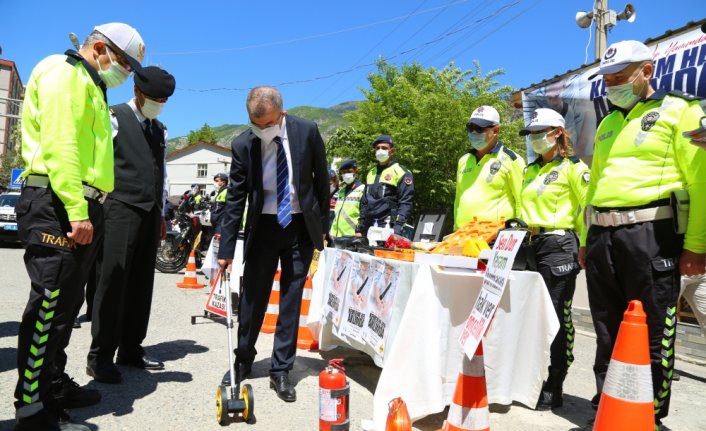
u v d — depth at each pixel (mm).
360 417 3193
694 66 5113
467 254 3398
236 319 5988
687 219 2637
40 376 2582
